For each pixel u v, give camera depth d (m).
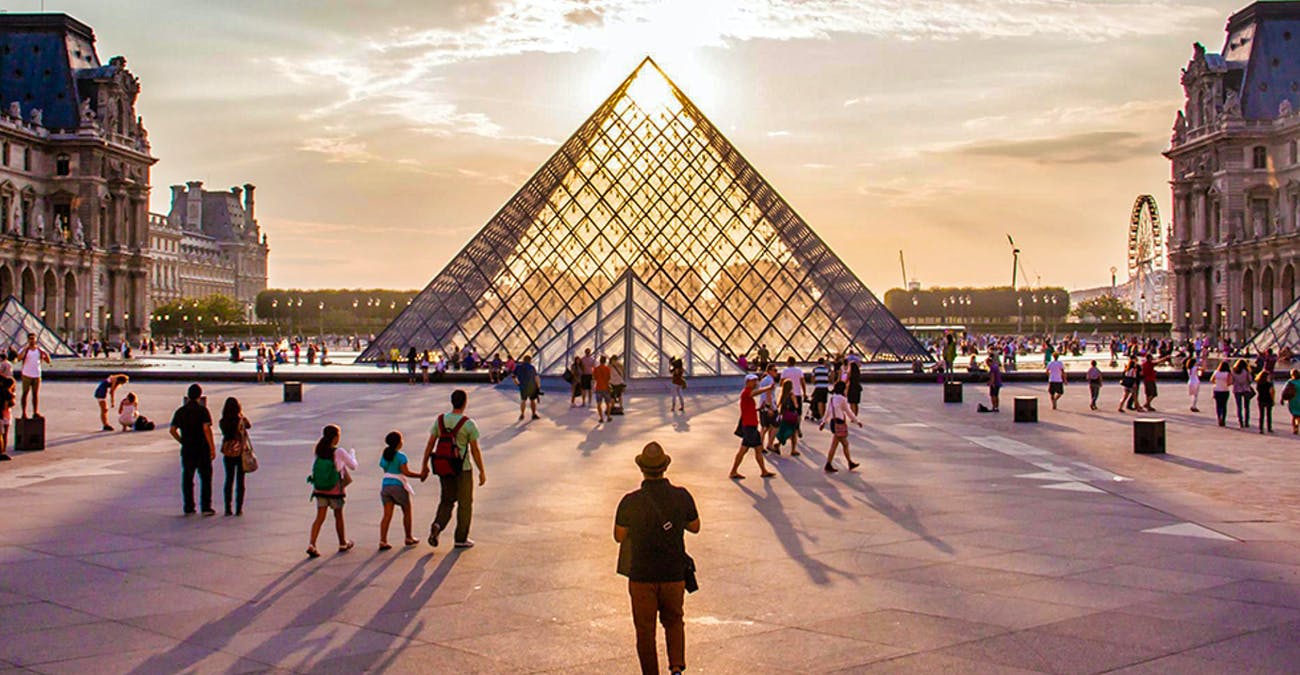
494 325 88.00
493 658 14.10
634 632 15.23
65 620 15.73
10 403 34.53
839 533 21.98
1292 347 111.38
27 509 24.83
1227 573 18.41
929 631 15.16
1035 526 22.70
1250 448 37.47
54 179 184.88
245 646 14.55
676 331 71.31
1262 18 186.50
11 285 166.50
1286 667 13.55
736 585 17.72
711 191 92.31
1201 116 190.25
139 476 30.38
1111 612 16.03
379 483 29.16
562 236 90.56
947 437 41.19
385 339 92.69
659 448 13.18
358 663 13.88
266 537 21.62
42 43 190.38
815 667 13.69
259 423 47.25
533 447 37.41
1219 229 185.00
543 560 19.56
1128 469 31.89
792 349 86.19
